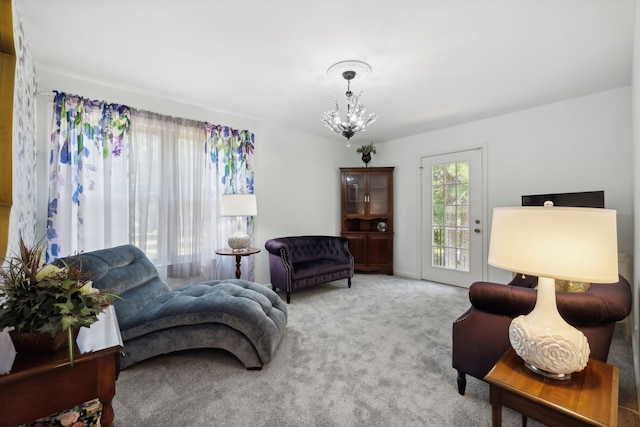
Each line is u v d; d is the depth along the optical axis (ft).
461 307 10.75
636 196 6.90
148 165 9.73
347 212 16.53
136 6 5.64
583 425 3.02
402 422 4.93
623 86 9.48
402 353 7.27
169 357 7.05
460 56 7.50
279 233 14.07
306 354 7.23
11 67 4.25
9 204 4.13
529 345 3.68
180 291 7.95
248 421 4.96
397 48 7.11
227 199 10.71
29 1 5.45
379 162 17.17
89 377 3.13
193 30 6.41
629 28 6.33
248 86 9.32
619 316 4.26
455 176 13.88
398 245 16.26
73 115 8.48
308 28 6.32
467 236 13.46
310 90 9.62
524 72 8.42
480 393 5.69
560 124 10.78
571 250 3.36
